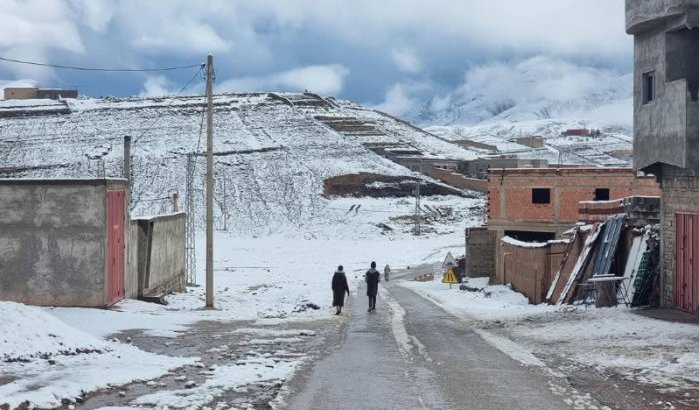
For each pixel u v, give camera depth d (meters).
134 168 135.75
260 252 86.56
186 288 38.31
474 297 35.34
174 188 125.88
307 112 187.12
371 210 115.81
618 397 11.00
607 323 18.95
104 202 22.89
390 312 26.22
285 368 13.24
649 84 21.62
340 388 11.53
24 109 187.88
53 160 143.75
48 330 14.69
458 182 131.75
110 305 23.56
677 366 13.27
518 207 46.66
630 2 21.27
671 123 19.80
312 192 125.12
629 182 44.34
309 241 99.69
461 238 100.94
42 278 22.88
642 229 23.08
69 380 11.31
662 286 21.70
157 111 187.00
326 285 47.78
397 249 90.00
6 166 139.25
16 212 22.86
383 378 12.38
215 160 143.50
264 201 121.50
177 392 11.05
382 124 192.00
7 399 9.69
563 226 45.47
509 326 20.20
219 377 12.26
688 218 20.31
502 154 168.12
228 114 183.50
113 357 14.05
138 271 28.20
